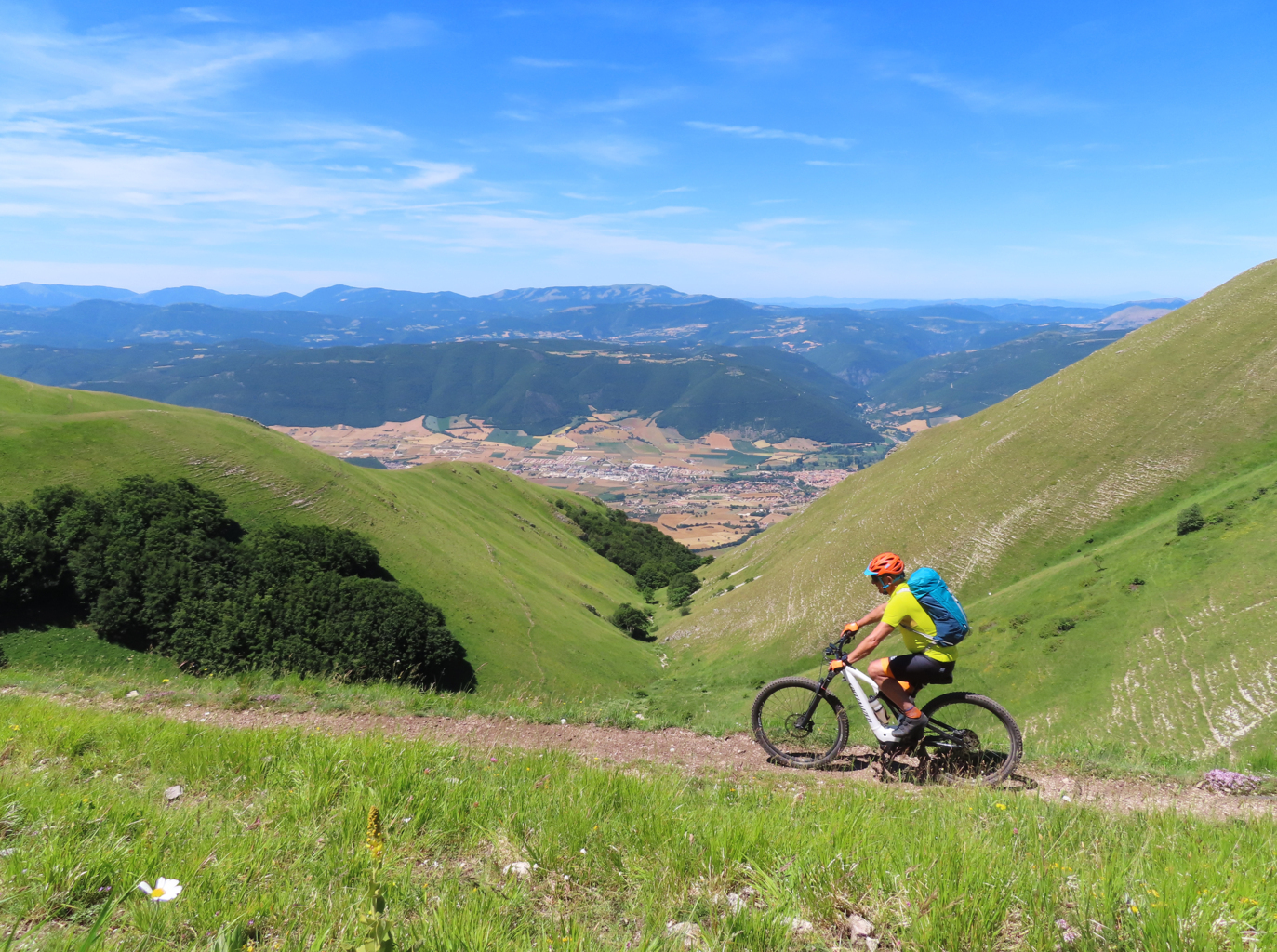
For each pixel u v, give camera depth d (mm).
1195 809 6629
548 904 3805
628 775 6441
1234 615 60844
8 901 3242
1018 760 6906
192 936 3057
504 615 82750
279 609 49719
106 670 13219
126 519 54312
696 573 193625
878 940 3408
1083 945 3139
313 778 5531
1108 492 101688
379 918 2707
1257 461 93500
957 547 105812
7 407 86812
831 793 6062
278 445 90312
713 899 3695
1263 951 3014
